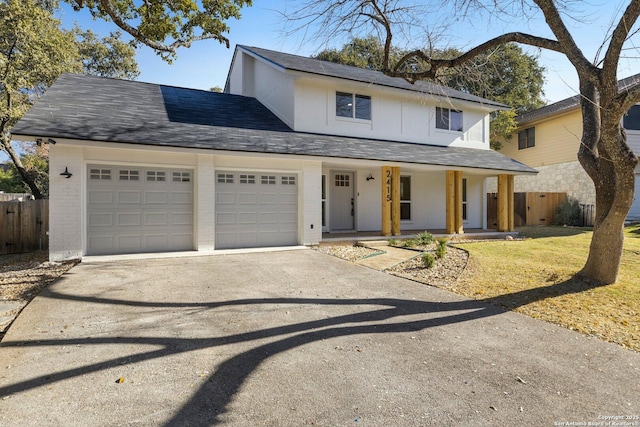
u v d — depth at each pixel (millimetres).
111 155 9180
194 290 6258
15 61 13898
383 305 5578
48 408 2812
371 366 3572
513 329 4613
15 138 8062
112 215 9344
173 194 9984
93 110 9883
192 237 10195
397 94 14398
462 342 4188
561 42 5910
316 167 11508
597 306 5406
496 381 3293
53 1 16125
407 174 15680
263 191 11062
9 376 3285
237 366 3541
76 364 3533
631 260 8992
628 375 3414
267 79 14609
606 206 6535
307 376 3359
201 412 2789
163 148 8945
